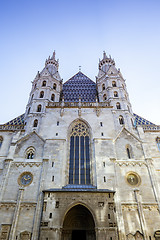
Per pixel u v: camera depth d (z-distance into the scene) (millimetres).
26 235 27578
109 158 35812
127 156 36969
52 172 33719
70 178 34594
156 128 42875
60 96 54812
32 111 44250
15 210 29469
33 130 40281
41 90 49594
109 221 28125
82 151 38281
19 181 32906
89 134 40812
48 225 27719
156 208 30594
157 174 34969
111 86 51250
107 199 30219
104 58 65688
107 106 45344
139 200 31062
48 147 37062
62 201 29891
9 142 39031
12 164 34812
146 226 28812
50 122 41875
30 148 37531
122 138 39531
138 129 41531
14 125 42281
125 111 44719
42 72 55812
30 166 34625
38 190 31844
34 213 29500
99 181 32906
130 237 27812
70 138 40250
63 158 35906
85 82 62719
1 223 28469
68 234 29547
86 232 29844
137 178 34000
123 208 30422
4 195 31188
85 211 31172
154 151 38531
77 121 42844
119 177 33906
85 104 46344
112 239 26750
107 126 41469
